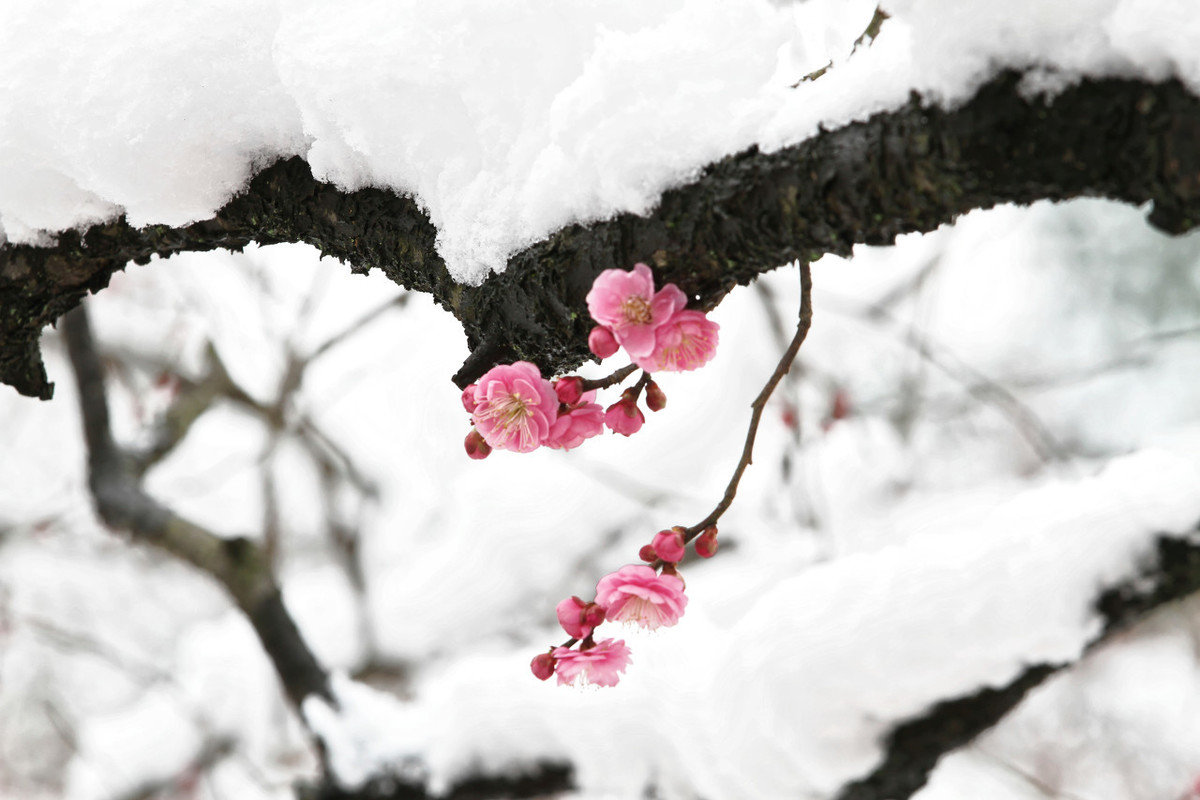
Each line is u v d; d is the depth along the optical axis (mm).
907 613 1258
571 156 1061
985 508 1308
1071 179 998
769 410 2859
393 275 1140
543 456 2859
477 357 1104
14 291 1219
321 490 2984
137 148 1137
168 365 2479
